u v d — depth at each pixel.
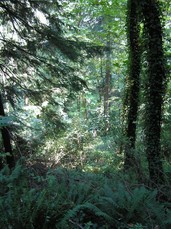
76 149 10.40
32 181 5.09
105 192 4.68
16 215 3.62
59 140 10.59
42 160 8.22
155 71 6.37
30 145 9.06
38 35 8.56
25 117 10.91
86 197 4.72
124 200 4.37
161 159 6.42
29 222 3.57
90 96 15.64
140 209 4.21
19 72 9.12
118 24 11.38
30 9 8.36
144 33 6.46
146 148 6.57
